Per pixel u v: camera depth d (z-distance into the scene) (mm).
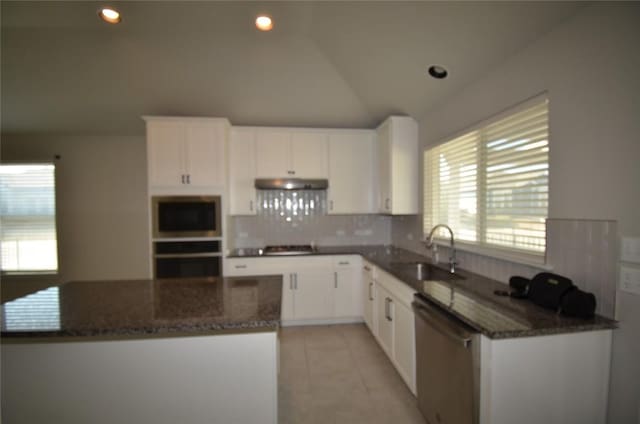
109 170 3879
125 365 1354
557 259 1599
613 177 1323
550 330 1285
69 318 1398
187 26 2432
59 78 2971
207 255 3270
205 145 3275
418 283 2045
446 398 1549
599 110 1374
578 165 1476
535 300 1577
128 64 2865
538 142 1735
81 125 3629
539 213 1742
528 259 1803
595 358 1341
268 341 1396
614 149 1315
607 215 1350
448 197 2705
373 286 3035
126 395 1356
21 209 3852
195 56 2811
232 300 1658
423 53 2258
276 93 3320
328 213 3762
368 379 2383
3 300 3875
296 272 3453
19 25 2387
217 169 3293
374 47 2434
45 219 3869
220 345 1381
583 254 1460
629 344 1282
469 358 1347
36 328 1288
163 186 3234
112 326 1304
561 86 1555
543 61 1664
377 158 3729
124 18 2307
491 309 1521
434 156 2936
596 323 1321
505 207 2008
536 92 1711
